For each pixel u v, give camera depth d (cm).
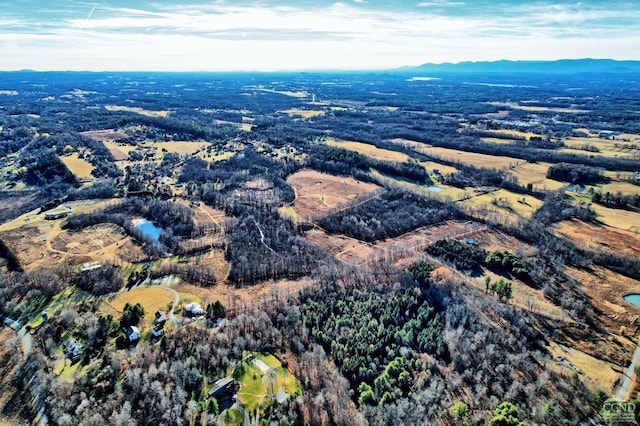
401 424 9600
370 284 15488
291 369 11175
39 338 12006
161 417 9412
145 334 12281
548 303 14425
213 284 15625
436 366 11569
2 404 9925
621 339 12681
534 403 10194
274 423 9225
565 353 12094
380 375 11188
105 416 9412
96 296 14450
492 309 13838
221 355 11281
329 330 12706
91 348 11512
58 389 9969
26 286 14612
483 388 10644
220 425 9294
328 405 9950
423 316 13488
